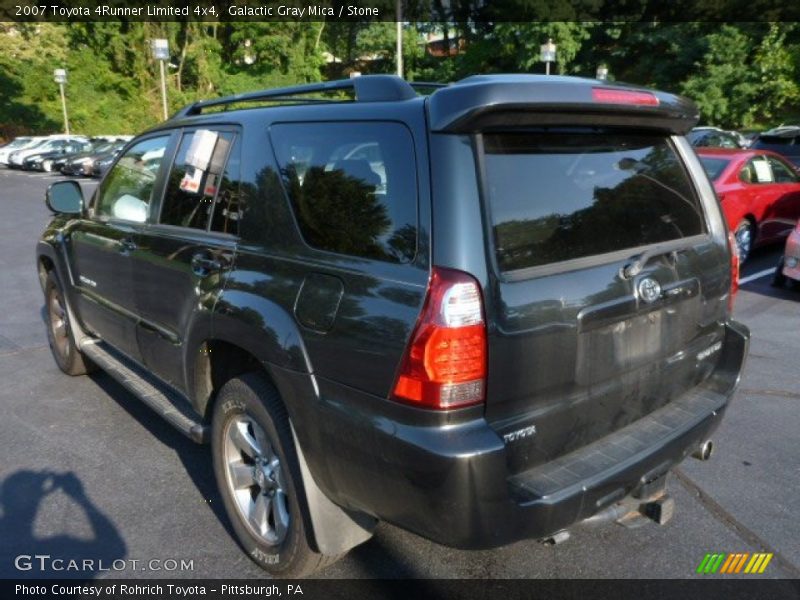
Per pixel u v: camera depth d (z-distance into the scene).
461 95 2.05
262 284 2.56
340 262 2.29
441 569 2.81
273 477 2.65
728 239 2.99
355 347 2.17
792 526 3.09
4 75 41.50
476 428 2.03
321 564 2.63
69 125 41.75
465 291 1.99
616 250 2.46
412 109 2.20
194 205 3.16
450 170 2.06
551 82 2.19
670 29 31.00
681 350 2.75
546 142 2.34
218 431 2.88
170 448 3.88
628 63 34.25
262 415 2.58
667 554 2.90
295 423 2.40
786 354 5.38
